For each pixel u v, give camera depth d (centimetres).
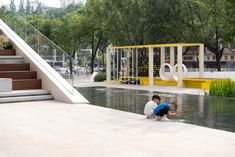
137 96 2228
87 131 1095
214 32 4122
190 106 1761
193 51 6744
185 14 4038
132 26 4059
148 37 4103
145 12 4009
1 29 2484
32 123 1230
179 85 2981
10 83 1831
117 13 4047
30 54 2158
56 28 6262
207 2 3666
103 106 1734
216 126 1218
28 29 2272
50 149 878
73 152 850
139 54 4106
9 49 2238
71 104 1722
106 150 867
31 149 879
